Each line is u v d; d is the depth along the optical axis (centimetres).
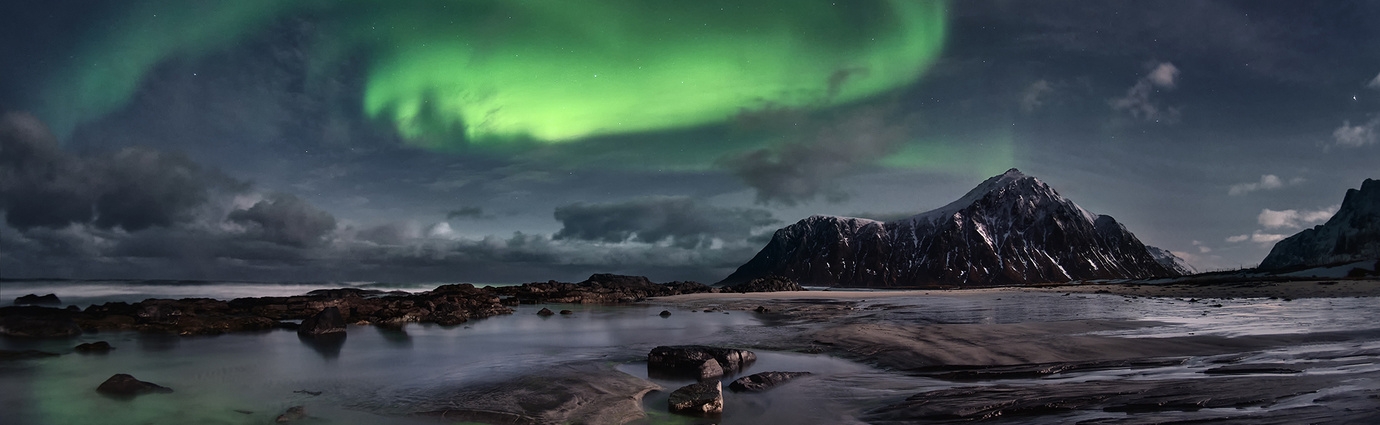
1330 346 1645
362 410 1007
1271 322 2417
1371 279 6775
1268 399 915
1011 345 1653
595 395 1085
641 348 1842
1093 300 5097
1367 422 738
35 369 1415
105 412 988
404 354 1703
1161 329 2134
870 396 1108
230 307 3042
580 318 3209
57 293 4541
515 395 1070
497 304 4166
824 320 3036
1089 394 1016
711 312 3809
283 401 1073
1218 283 8075
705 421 952
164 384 1232
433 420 948
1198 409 880
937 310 3916
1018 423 865
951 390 1114
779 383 1227
